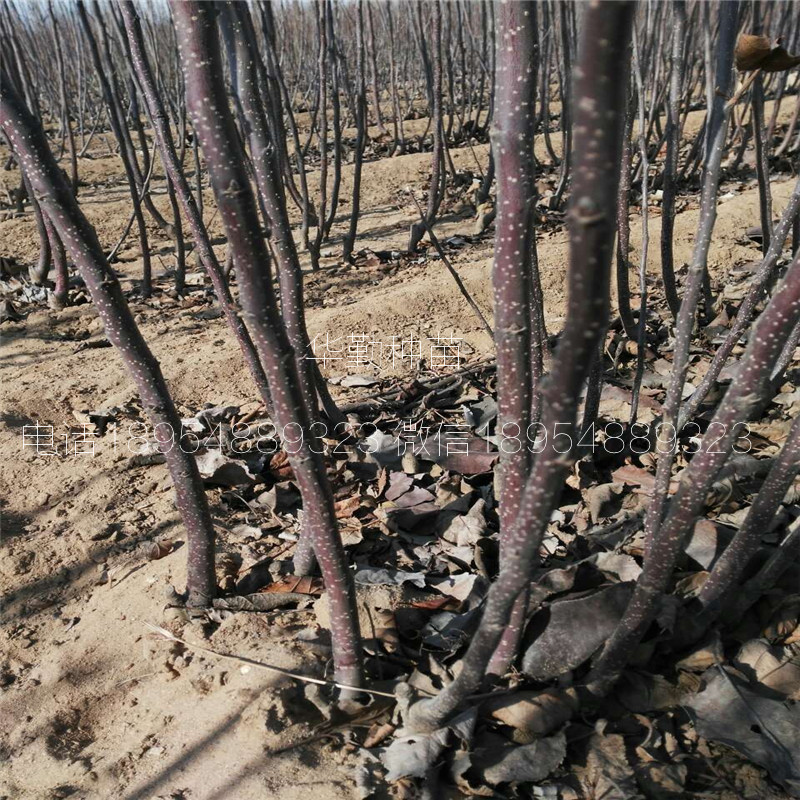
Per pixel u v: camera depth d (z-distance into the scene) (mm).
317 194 6418
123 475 2402
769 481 1326
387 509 2080
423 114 9727
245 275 1074
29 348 3523
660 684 1437
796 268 940
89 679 1613
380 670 1486
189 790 1322
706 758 1337
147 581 1871
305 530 1774
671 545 1161
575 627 1418
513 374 1190
